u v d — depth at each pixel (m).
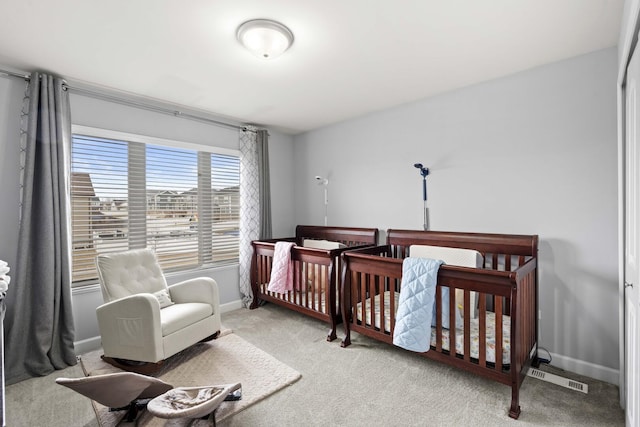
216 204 3.75
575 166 2.31
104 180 2.92
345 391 2.09
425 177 3.11
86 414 1.90
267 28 1.84
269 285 3.39
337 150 3.99
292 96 3.07
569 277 2.34
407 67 2.45
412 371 2.33
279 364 2.43
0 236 2.38
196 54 2.22
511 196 2.60
